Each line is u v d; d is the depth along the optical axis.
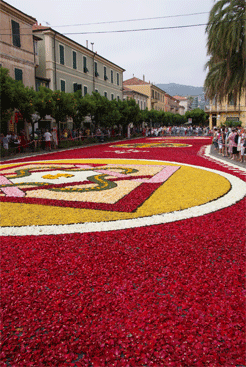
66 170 12.27
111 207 6.71
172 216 6.11
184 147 25.02
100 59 44.62
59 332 2.83
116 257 4.27
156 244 4.71
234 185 9.26
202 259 4.20
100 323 2.95
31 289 3.51
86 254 4.38
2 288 3.54
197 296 3.32
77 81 38.72
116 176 10.77
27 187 8.95
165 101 92.00
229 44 21.95
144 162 14.84
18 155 19.56
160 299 3.29
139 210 6.52
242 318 2.98
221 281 3.62
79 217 6.07
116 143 32.88
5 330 2.88
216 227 5.46
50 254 4.40
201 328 2.86
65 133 30.56
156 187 8.87
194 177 10.59
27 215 6.25
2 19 24.73
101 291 3.44
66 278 3.73
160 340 2.73
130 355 2.58
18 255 4.41
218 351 2.62
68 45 36.12
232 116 58.28
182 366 2.47
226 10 21.98
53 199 7.48
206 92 26.50
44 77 33.06
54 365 2.51
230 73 23.69
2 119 19.73
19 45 26.92
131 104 42.91
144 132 52.81
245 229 5.36
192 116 86.75
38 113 23.50
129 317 3.02
